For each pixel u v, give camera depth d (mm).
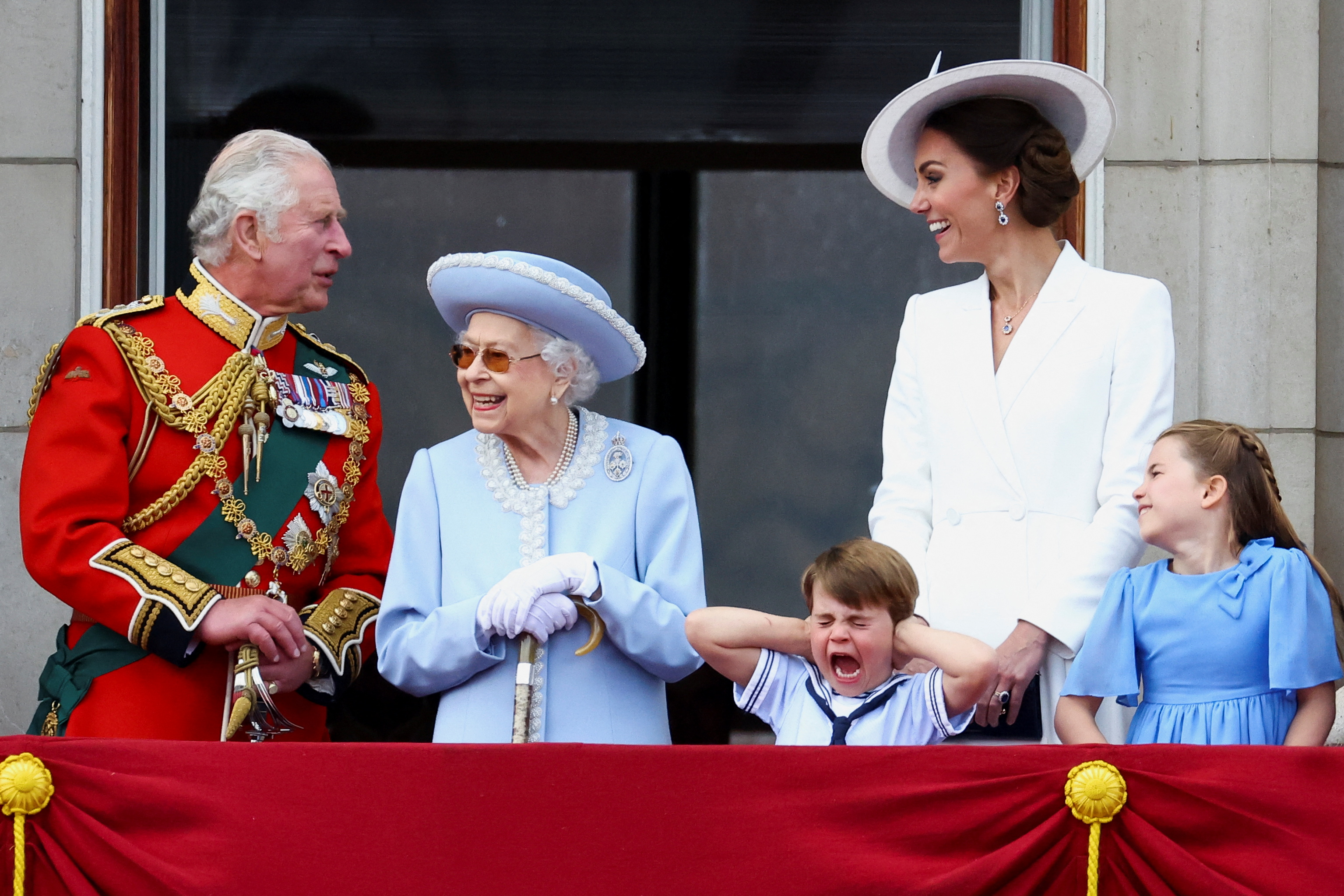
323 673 11992
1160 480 11188
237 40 17250
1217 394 16047
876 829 9258
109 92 16188
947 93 12648
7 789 9227
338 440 12742
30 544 11406
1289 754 9227
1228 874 9117
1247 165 16141
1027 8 17141
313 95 17391
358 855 9211
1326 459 16250
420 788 9297
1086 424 12125
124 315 12141
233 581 11945
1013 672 11398
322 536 12461
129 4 16344
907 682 11141
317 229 12445
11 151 15867
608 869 9188
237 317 12352
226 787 9320
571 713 10984
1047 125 12477
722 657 11273
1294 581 10641
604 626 10938
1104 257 16125
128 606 11258
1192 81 16281
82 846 9266
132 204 16250
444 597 11297
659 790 9281
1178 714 10727
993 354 12641
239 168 12367
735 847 9219
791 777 9297
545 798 9273
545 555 11242
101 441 11602
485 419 11242
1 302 15711
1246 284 16047
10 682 15344
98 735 11539
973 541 12117
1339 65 16547
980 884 9117
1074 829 9242
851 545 11266
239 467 12156
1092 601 11492
